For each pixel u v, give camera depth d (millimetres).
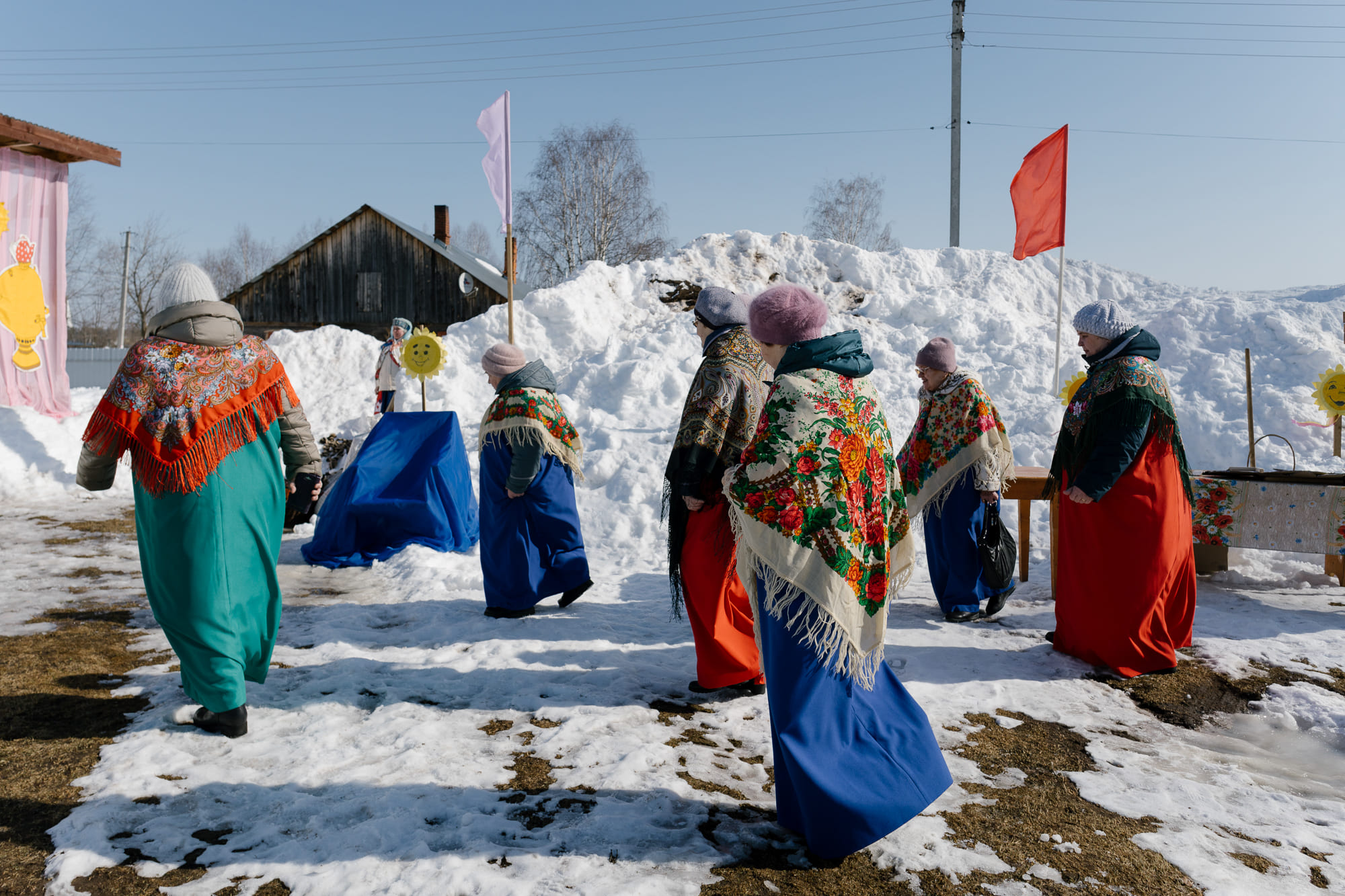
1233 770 2910
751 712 3387
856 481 2303
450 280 26828
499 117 8797
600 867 2219
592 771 2811
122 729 3055
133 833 2357
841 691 2312
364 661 3830
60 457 8672
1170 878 2236
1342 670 3859
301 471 3207
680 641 4305
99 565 5625
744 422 3346
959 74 19812
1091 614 3871
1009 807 2613
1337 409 6434
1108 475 3684
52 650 3898
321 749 2928
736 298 3494
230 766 2783
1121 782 2793
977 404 4531
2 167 9391
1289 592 5234
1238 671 3848
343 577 5586
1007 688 3639
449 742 3023
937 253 13672
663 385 9906
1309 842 2426
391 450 6363
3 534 6516
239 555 2979
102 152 10125
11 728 3031
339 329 12734
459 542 6328
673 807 2570
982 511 4645
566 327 12000
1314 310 9352
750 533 2287
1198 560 5605
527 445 4402
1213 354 8961
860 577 2311
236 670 2959
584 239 34750
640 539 6656
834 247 13555
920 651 4129
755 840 2398
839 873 2236
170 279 2943
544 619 4570
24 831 2359
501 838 2377
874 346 10727
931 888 2176
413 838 2354
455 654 3994
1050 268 13016
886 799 2189
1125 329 3818
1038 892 2162
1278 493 5004
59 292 10141
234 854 2266
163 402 2834
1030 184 9148
